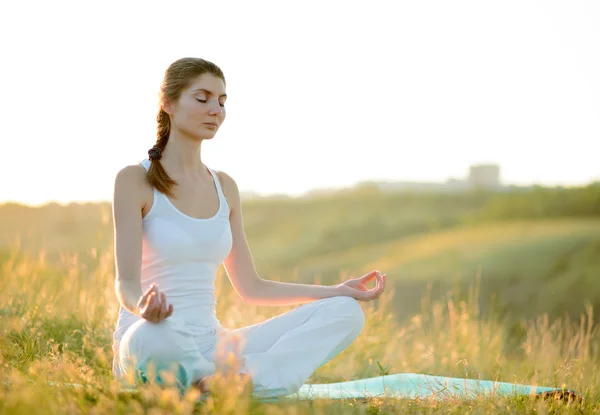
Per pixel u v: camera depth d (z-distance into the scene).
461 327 7.66
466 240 29.62
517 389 4.80
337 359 6.49
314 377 5.89
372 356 6.72
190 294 4.26
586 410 4.59
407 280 22.83
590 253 24.77
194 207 4.36
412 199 45.22
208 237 4.31
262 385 4.09
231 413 3.33
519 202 39.75
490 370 6.40
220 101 4.45
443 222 39.09
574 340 7.02
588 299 19.23
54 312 6.25
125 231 4.17
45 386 3.66
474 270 23.64
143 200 4.25
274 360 4.14
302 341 4.22
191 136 4.39
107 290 6.77
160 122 4.45
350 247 35.25
